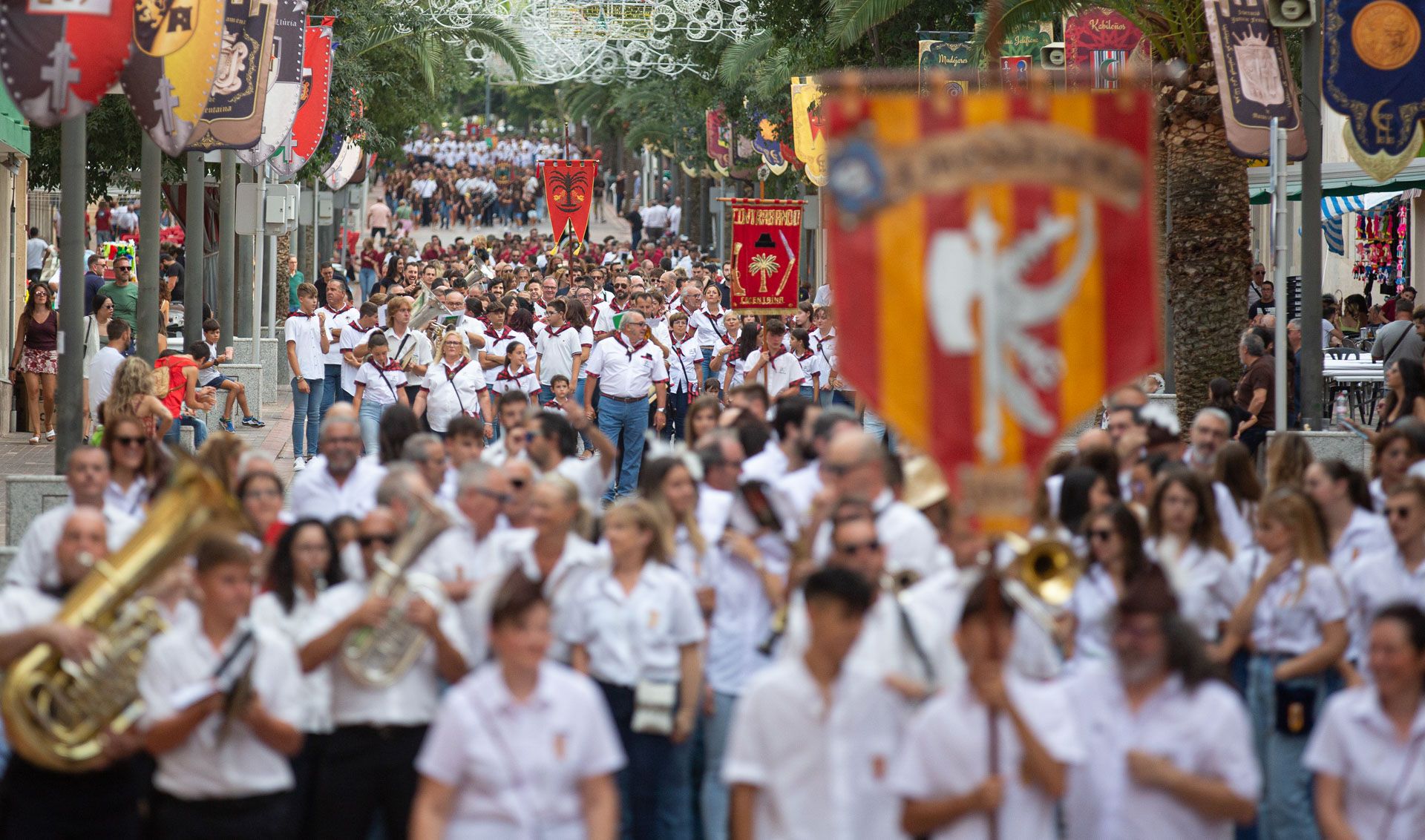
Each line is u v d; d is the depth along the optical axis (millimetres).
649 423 49062
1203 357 41656
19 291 59000
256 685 14383
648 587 17344
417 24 90000
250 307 65750
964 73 54562
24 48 24719
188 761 14516
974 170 11891
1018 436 11938
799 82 66375
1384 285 75188
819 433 19859
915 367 11961
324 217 104500
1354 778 13766
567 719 13094
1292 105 35094
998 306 11922
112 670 14391
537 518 17578
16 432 53000
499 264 94125
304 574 16156
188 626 14438
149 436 20688
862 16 53406
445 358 41000
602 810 13242
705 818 18359
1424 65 33844
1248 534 20281
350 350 46500
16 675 14320
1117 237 11961
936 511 18422
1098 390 11961
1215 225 41500
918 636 14164
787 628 14930
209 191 70438
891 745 13500
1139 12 42750
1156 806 13086
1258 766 18484
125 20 25141
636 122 153750
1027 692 12773
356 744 15898
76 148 29766
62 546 15648
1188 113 41469
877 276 11922
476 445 23219
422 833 12828
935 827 12664
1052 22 50719
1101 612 16859
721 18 96750
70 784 14852
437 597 15844
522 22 103000
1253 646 18422
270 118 46500
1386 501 18438
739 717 13453
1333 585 17734
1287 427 37812
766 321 44469
